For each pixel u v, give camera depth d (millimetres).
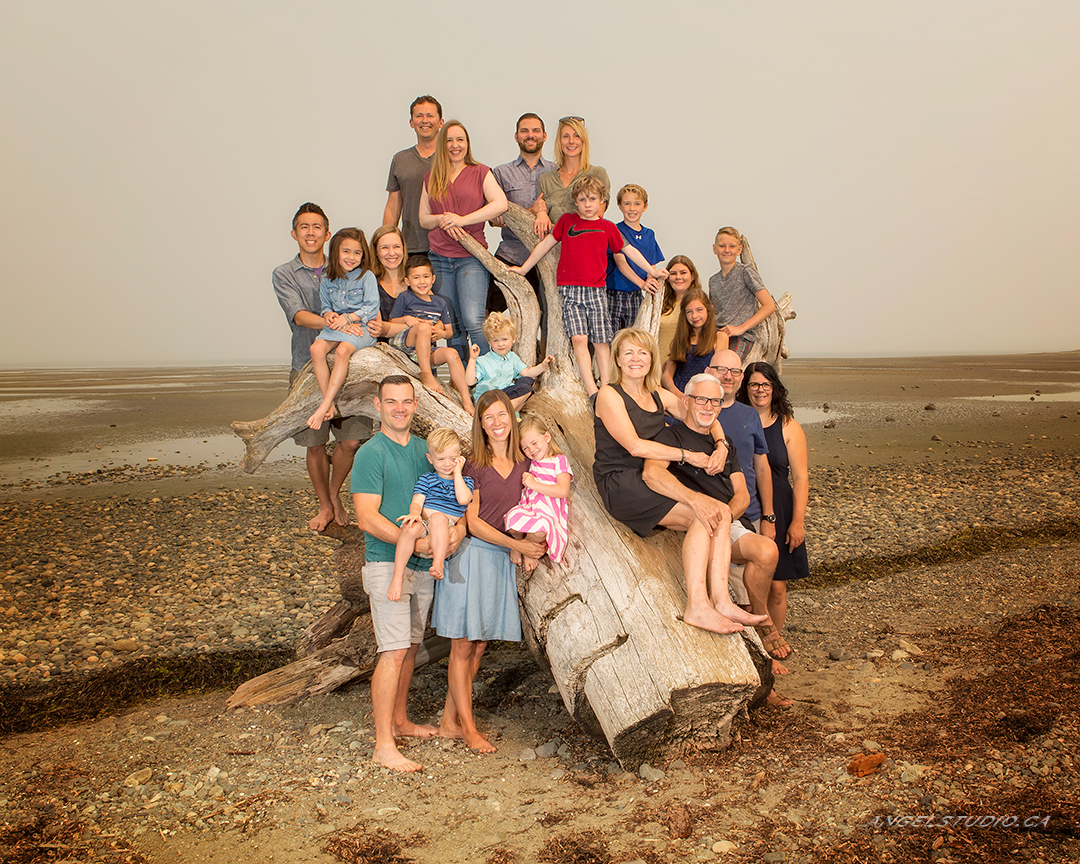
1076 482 13812
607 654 4594
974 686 5223
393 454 4840
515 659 6680
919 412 28375
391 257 6359
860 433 22609
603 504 5297
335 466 6582
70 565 9992
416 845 3688
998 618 6844
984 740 4355
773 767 4234
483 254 6750
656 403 4902
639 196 6660
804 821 3641
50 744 5172
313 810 4094
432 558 4629
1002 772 3955
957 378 52344
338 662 5984
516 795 4184
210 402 37094
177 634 7406
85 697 6113
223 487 15867
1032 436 21156
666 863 3383
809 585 8445
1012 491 13109
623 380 4789
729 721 4516
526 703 5656
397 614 4723
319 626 6500
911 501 12625
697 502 4508
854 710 4980
